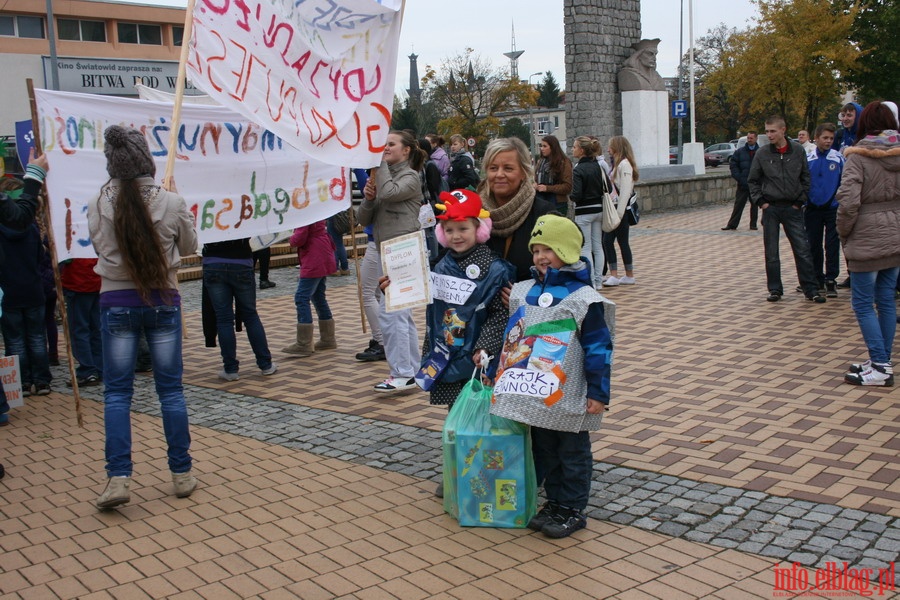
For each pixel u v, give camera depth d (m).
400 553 3.87
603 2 23.53
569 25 23.52
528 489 4.10
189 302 11.20
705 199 22.59
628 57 24.39
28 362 6.94
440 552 3.87
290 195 7.12
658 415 5.69
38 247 6.81
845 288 9.98
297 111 5.68
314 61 5.76
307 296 7.90
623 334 8.16
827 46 36.22
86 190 5.81
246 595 3.51
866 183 5.91
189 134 6.47
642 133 23.84
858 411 5.56
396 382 6.51
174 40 47.25
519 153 4.23
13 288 6.68
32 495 4.71
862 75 39.28
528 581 3.57
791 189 9.02
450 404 4.41
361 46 5.97
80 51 43.50
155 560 3.86
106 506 4.36
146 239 4.26
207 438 5.62
